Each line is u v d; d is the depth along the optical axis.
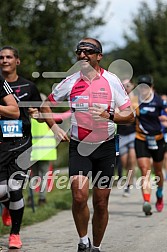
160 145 13.26
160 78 52.56
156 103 13.16
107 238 10.03
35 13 33.34
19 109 9.64
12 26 31.81
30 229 11.38
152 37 53.84
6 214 11.05
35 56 31.12
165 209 13.73
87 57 8.01
